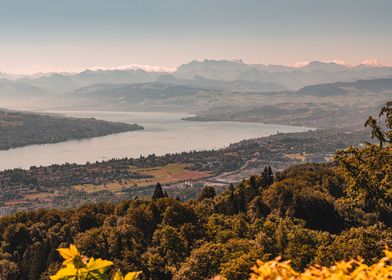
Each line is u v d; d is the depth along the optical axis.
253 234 63.84
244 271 40.31
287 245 51.44
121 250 66.56
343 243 25.48
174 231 64.44
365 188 17.98
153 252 63.56
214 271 48.69
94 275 5.23
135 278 5.34
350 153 18.53
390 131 18.36
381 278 4.45
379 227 21.78
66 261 5.22
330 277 4.62
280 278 4.46
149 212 78.44
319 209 79.44
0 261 73.69
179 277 49.75
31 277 69.12
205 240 64.94
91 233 70.88
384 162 17.73
